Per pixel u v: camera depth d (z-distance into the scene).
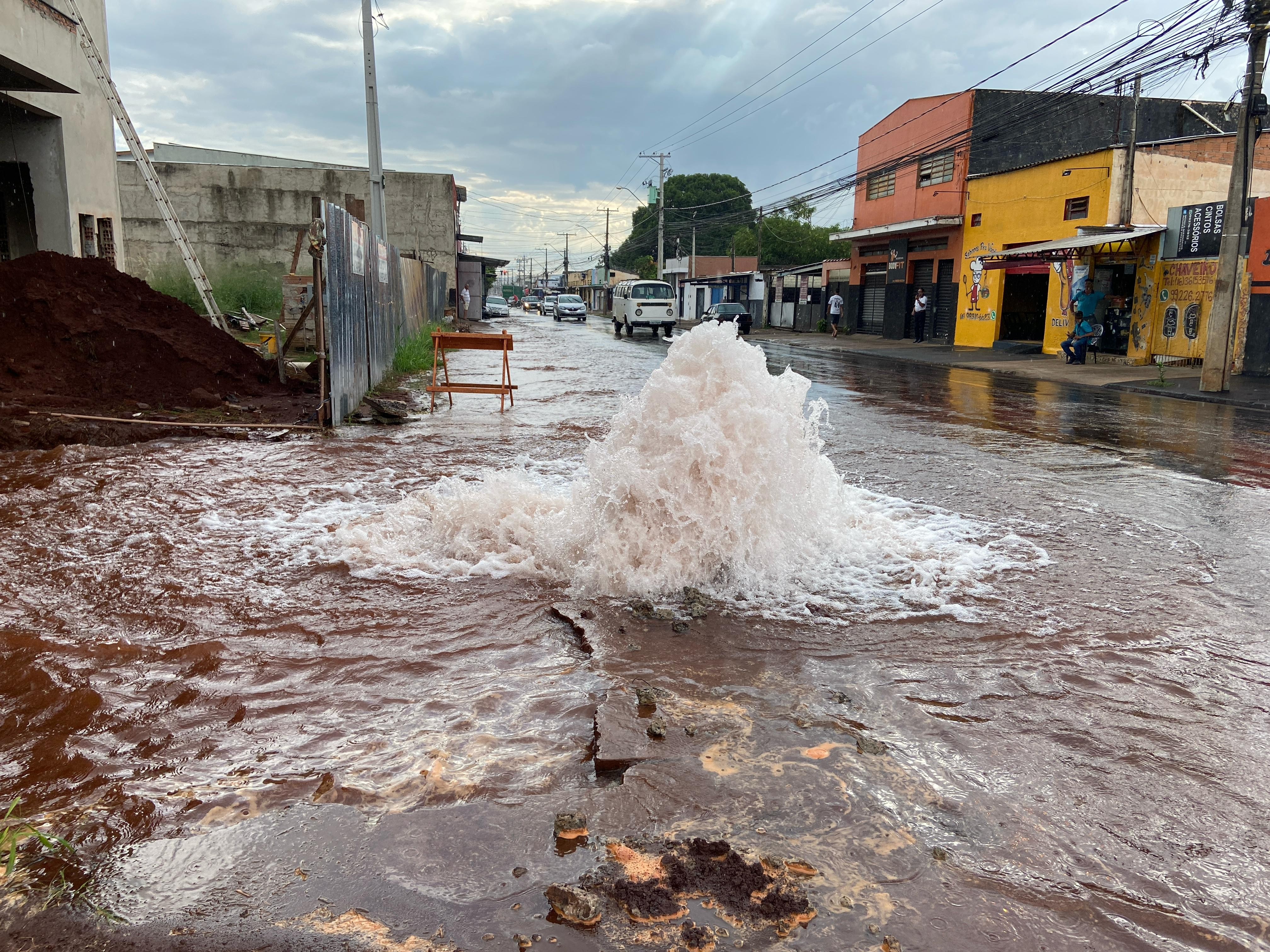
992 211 27.31
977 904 2.12
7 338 9.76
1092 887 2.20
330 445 8.70
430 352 20.45
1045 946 1.99
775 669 3.54
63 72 12.55
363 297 12.23
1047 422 11.53
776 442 4.73
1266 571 5.03
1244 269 17.81
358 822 2.44
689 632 3.93
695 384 4.64
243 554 4.95
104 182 15.88
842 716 3.13
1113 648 3.84
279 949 1.94
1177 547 5.51
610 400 13.27
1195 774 2.77
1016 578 4.82
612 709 3.11
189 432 8.94
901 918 2.07
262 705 3.14
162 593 4.27
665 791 2.59
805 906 2.10
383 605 4.21
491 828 2.41
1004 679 3.48
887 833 2.41
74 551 4.89
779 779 2.67
